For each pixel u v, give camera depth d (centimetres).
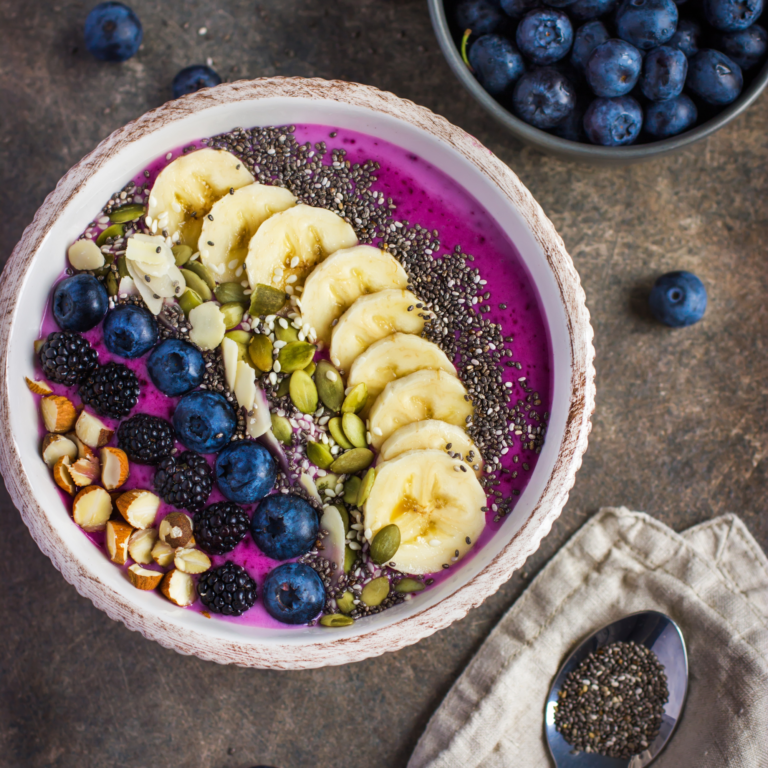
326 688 50
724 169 51
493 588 45
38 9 51
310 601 45
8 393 44
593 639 50
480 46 47
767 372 51
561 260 45
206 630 45
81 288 45
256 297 45
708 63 46
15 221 50
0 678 50
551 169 50
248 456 45
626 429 51
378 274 46
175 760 50
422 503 46
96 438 45
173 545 45
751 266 51
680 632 50
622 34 46
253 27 51
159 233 46
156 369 45
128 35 49
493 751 50
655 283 50
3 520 50
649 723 50
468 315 46
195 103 45
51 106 51
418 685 50
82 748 50
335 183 46
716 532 50
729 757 49
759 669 49
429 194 46
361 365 45
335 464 46
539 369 46
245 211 46
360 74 51
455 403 46
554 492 45
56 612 50
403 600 46
